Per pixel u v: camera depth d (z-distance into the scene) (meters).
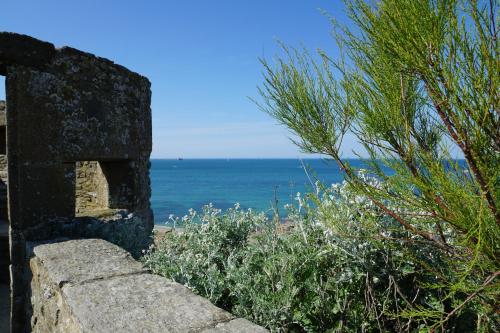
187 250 3.63
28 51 3.99
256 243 3.46
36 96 4.09
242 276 3.00
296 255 2.99
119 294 2.30
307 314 2.76
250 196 44.66
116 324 1.92
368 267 2.60
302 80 1.92
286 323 2.72
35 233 4.04
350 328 2.67
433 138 1.87
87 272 2.74
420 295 2.69
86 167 5.93
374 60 1.78
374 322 2.69
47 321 3.17
